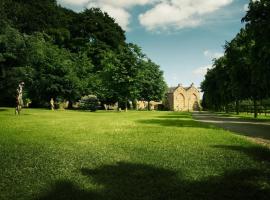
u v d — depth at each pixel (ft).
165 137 56.18
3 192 23.53
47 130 64.44
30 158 35.24
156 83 348.59
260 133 72.33
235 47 151.33
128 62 242.99
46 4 253.85
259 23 95.35
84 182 26.11
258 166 32.99
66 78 235.20
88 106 240.32
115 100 259.39
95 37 282.36
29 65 170.81
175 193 23.65
